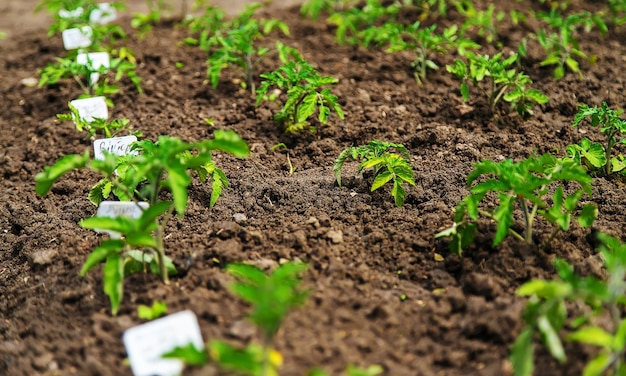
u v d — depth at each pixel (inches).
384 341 67.5
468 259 71.1
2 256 75.0
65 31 89.0
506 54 87.9
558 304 65.6
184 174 67.6
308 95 78.8
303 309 68.2
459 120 81.9
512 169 69.7
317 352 66.5
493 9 92.6
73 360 67.5
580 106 77.2
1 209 77.7
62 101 86.4
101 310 69.2
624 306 68.6
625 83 85.4
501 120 81.7
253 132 82.0
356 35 89.6
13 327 70.0
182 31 93.4
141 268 70.2
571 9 93.0
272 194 76.7
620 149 79.2
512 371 66.1
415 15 92.5
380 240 72.7
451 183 76.5
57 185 78.8
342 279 70.3
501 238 69.0
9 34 96.9
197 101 85.0
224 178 74.1
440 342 67.6
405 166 74.7
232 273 69.9
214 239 72.6
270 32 92.2
